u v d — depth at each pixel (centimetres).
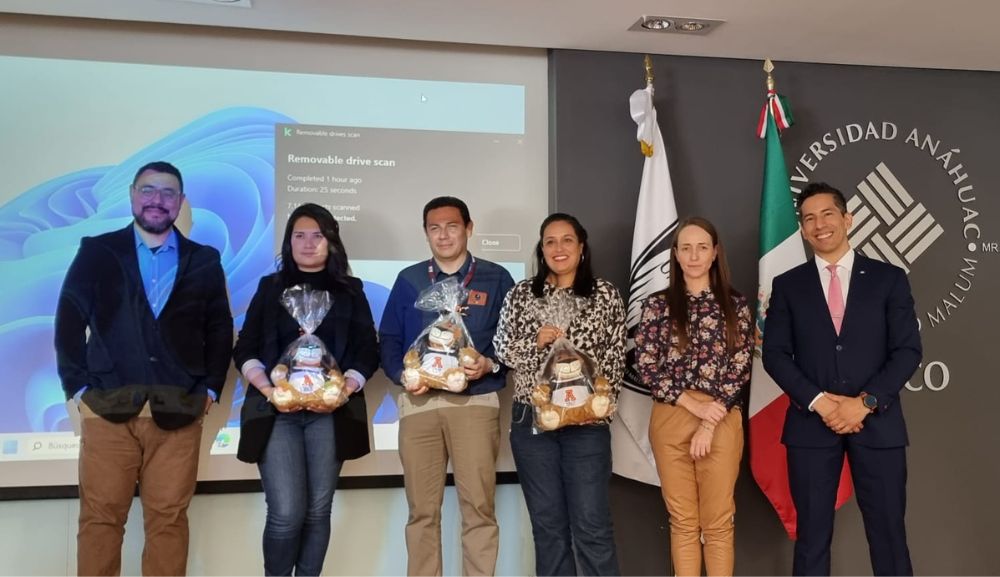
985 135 412
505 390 368
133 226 324
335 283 323
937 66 411
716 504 309
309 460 308
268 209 362
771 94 371
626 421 360
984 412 404
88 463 304
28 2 329
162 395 307
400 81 377
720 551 307
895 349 309
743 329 311
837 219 322
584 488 301
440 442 324
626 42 378
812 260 332
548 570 305
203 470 347
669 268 338
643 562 371
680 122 395
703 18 349
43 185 345
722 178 396
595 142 386
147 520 310
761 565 379
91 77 352
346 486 357
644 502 373
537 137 388
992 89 415
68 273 315
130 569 339
